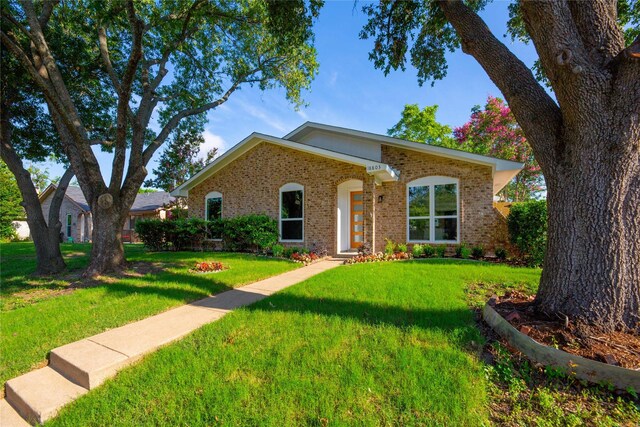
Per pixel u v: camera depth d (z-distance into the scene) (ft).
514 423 6.92
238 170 43.83
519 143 65.46
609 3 11.14
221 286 19.63
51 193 91.50
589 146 10.97
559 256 11.61
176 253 38.22
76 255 39.37
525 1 11.21
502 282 18.85
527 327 10.43
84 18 28.30
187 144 70.69
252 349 10.44
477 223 31.27
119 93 23.34
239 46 35.83
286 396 7.89
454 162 32.63
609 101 10.55
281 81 39.24
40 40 22.13
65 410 8.07
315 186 37.68
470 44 14.20
